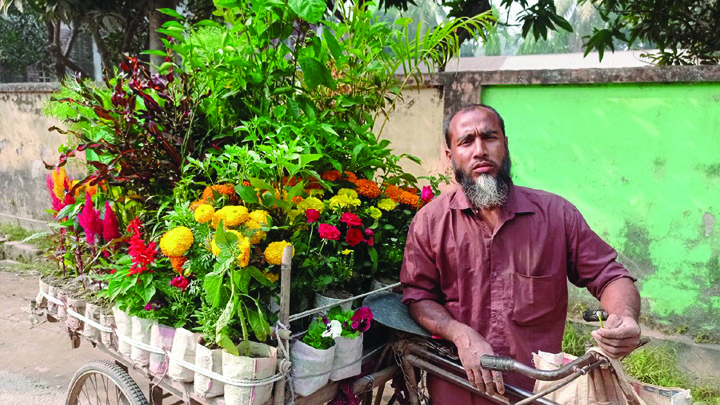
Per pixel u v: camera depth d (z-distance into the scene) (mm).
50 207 6301
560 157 3719
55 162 6152
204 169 2139
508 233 1802
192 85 2354
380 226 2309
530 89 3740
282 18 2332
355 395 1979
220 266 1680
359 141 2438
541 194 1876
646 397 1582
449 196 1925
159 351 1859
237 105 2453
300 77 2666
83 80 2430
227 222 1797
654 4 5004
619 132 3514
